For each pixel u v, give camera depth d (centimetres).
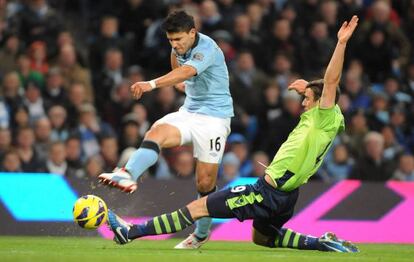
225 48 4766
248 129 4616
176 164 4119
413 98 5072
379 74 5191
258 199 2442
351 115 4644
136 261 2072
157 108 4466
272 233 2553
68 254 2234
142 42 4988
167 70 4897
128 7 5012
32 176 3378
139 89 2386
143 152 2472
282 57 4859
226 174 4128
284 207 2464
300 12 5131
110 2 5091
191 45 2558
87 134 4219
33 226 3356
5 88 4294
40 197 3369
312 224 3462
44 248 2544
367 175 4291
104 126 4309
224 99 2659
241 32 4881
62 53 4606
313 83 2495
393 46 5209
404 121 4875
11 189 3369
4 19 4725
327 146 2475
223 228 3412
